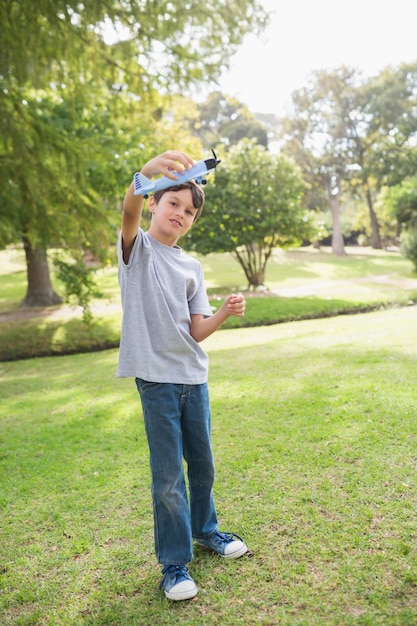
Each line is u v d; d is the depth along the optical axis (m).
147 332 2.06
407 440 3.31
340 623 1.79
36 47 7.29
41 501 3.11
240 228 17.73
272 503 2.71
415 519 2.40
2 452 4.07
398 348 6.08
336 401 4.25
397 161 37.94
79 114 12.17
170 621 1.91
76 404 5.46
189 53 7.98
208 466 2.21
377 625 1.75
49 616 2.03
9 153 8.50
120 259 2.11
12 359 11.08
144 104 8.96
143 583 2.18
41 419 5.00
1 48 7.33
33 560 2.46
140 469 3.45
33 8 6.80
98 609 2.04
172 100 8.94
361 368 5.29
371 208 42.22
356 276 23.05
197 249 17.62
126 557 2.40
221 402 4.70
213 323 2.14
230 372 6.01
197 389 2.15
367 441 3.37
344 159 40.16
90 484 3.28
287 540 2.35
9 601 2.16
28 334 12.21
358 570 2.07
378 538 2.28
